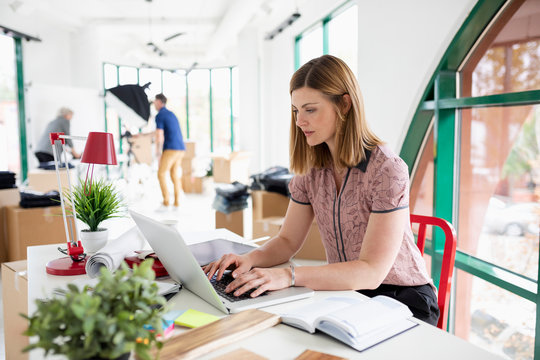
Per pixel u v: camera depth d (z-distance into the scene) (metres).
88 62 7.48
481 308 2.29
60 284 1.14
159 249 1.11
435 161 2.53
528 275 2.05
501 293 2.14
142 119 6.78
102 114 7.45
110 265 1.19
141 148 7.58
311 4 5.40
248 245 1.54
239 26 6.58
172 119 6.01
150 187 8.57
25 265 1.67
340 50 5.05
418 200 2.93
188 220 5.34
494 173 2.25
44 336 0.55
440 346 0.81
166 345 0.77
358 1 3.39
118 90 6.66
